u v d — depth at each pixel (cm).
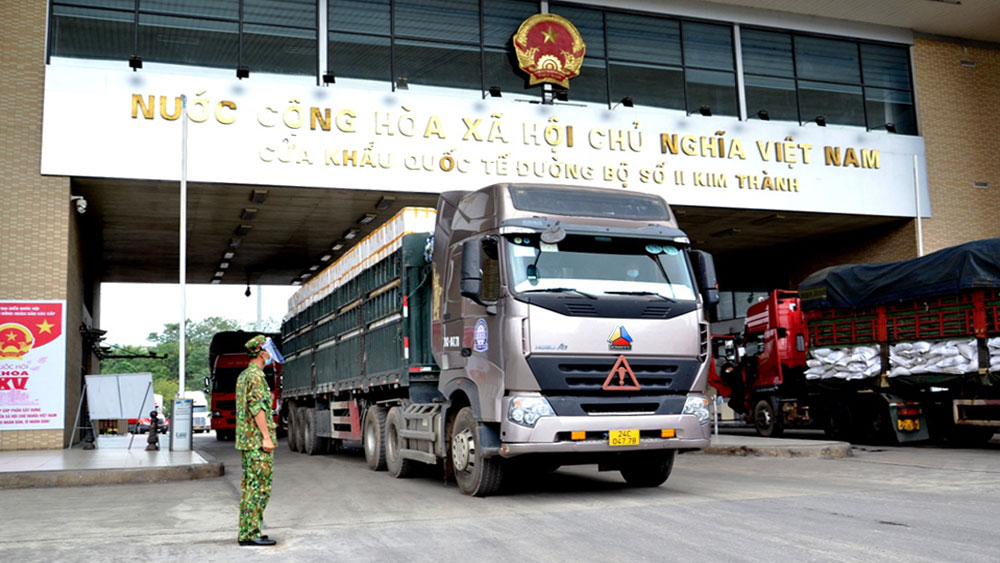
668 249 1030
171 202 2280
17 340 1962
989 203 2802
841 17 2727
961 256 1584
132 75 2014
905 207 2677
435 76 2314
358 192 2191
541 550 689
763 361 2280
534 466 1079
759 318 2305
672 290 1010
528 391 943
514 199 1008
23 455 1703
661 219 1059
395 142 2183
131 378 1886
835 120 2709
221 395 3297
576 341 948
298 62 2208
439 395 1261
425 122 2214
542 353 938
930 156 2752
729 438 1977
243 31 2172
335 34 2244
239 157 2061
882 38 2784
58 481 1297
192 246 2966
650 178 2394
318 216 2491
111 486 1296
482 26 2375
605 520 830
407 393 1354
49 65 1986
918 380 1714
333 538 770
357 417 1638
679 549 676
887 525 767
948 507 876
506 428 939
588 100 2448
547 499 1009
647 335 979
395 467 1349
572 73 2423
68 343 2075
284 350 2536
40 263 1973
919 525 764
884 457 1542
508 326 946
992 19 2756
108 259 3219
